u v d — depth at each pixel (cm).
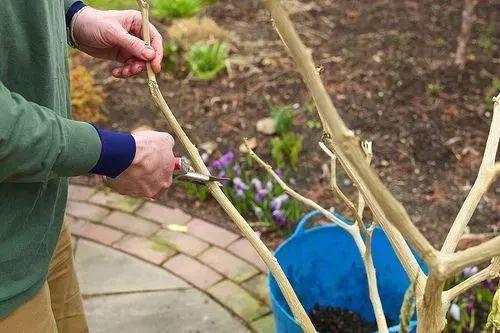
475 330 212
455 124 307
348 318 218
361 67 351
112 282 241
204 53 363
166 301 232
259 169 292
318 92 76
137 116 333
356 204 268
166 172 127
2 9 107
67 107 135
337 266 216
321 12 411
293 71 360
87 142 112
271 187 270
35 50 115
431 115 313
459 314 204
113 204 280
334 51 368
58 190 130
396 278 208
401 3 414
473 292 221
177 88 354
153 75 135
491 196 270
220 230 264
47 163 108
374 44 370
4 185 116
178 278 242
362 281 217
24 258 123
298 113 326
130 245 258
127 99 346
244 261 248
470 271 220
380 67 349
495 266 114
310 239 210
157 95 130
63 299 163
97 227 267
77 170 113
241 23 410
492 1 407
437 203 267
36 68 117
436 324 106
